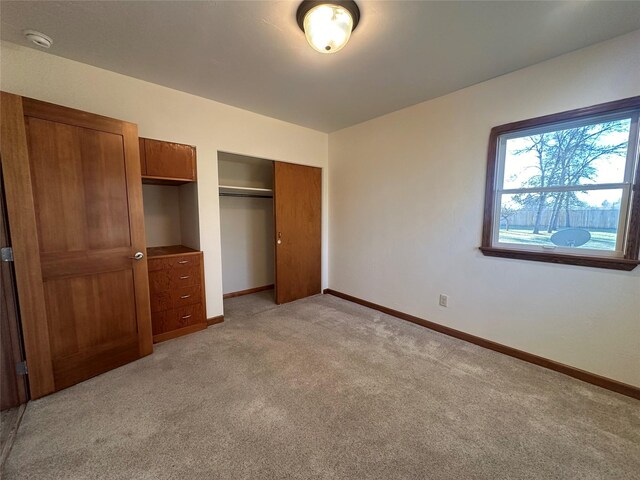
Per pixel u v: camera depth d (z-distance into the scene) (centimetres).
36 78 193
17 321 171
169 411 166
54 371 182
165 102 249
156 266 249
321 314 329
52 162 177
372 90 252
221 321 304
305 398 178
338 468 130
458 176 255
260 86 245
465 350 242
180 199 317
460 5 145
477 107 238
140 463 132
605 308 187
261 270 437
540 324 216
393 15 153
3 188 163
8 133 161
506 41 178
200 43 183
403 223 306
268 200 438
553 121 199
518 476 126
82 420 158
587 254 193
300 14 152
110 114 223
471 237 251
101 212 200
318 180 394
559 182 205
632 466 131
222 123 287
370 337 266
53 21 161
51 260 179
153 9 151
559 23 160
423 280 291
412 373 206
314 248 400
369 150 337
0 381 166
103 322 204
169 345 249
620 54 171
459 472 128
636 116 172
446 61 202
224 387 189
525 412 166
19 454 136
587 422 158
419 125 283
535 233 218
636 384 179
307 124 352
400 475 126
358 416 163
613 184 182
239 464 131
